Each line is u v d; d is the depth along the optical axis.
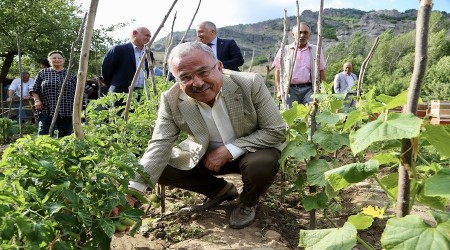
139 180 2.64
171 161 3.11
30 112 12.05
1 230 1.48
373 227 3.06
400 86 43.59
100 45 20.70
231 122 2.91
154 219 3.22
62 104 6.27
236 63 5.66
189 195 3.81
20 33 20.23
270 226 3.05
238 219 3.01
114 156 2.09
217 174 3.27
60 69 6.36
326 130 2.72
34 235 1.55
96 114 3.82
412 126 1.26
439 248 1.16
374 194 3.76
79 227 1.91
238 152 2.89
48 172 1.76
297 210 3.47
